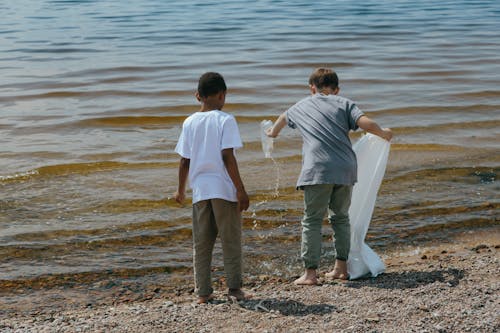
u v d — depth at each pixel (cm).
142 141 995
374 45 2184
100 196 735
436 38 2373
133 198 729
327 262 571
